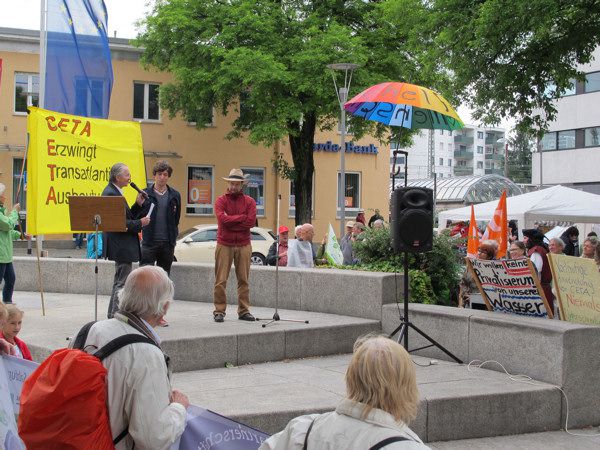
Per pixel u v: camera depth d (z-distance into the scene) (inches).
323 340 346.3
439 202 1540.4
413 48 784.9
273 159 1312.7
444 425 257.6
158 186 353.4
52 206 374.9
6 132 1211.2
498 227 491.5
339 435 109.3
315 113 1118.4
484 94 733.3
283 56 1085.8
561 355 278.4
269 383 279.6
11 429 160.1
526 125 766.5
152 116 1321.4
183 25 1082.7
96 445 128.5
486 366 311.1
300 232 478.6
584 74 752.3
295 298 413.1
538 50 721.6
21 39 1208.2
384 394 110.0
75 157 383.2
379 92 350.9
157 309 143.4
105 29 529.3
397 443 105.9
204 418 153.1
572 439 265.3
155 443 132.0
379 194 1497.3
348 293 384.8
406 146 1138.7
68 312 401.1
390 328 359.3
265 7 1106.7
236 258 363.9
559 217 743.1
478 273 329.7
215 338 313.1
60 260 513.0
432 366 315.6
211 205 1360.7
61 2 516.7
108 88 529.0
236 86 1077.8
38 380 129.0
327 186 1448.1
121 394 133.2
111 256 322.3
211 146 1353.3
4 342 166.2
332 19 1122.7
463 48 719.7
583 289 297.4
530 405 271.4
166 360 144.5
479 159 4751.5
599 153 1877.5
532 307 313.3
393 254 411.5
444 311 335.3
